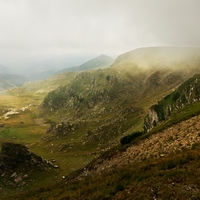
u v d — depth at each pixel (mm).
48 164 89938
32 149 158375
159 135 47656
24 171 77312
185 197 16625
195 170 20828
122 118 180000
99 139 151000
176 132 42594
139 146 47531
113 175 28156
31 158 84500
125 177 25469
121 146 57250
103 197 20484
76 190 27734
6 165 78375
